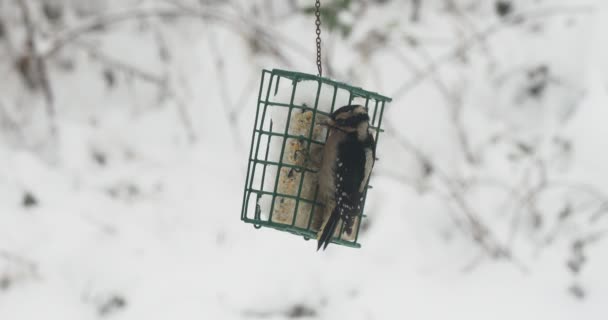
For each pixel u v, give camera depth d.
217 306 10.93
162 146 13.11
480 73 14.01
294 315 11.02
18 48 13.65
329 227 7.41
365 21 14.00
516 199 12.78
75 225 11.81
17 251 11.34
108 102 13.60
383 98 8.12
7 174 12.36
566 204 12.82
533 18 14.59
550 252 12.38
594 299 11.77
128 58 13.81
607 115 13.65
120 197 12.34
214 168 12.86
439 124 13.34
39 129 13.17
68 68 13.74
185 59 13.82
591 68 14.13
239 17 13.84
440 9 14.52
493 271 12.05
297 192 7.74
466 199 12.71
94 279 11.14
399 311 11.19
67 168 12.70
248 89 13.45
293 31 13.74
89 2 14.14
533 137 13.55
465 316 11.27
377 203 12.47
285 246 11.78
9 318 10.57
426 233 12.33
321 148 7.79
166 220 12.05
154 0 14.13
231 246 11.75
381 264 11.84
